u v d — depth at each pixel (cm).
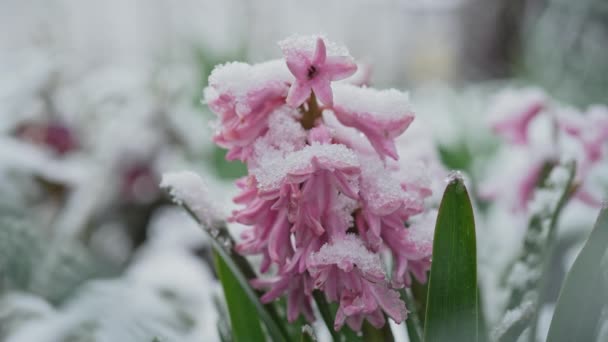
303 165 36
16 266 87
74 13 237
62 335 71
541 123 70
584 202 61
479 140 129
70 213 109
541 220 45
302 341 35
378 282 37
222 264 43
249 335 43
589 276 36
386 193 37
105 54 240
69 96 132
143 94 135
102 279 89
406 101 38
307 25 278
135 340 67
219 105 38
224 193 114
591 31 142
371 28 292
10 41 187
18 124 118
